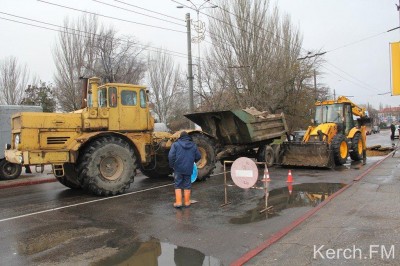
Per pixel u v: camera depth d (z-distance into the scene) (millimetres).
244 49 27000
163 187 11211
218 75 27766
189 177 8391
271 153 15211
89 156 9672
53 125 9867
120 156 10125
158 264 5016
